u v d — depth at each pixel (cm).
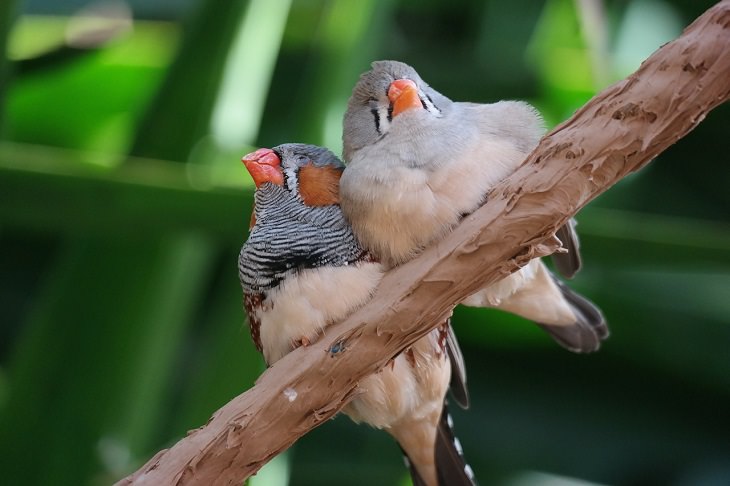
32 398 195
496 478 202
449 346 189
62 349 195
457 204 185
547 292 189
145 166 192
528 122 187
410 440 189
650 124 182
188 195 190
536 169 183
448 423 190
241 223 190
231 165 198
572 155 183
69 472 195
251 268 187
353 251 186
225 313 195
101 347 195
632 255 190
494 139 186
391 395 188
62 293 195
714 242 190
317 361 184
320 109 198
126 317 195
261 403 184
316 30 199
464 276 184
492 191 184
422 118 186
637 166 183
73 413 195
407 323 184
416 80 188
